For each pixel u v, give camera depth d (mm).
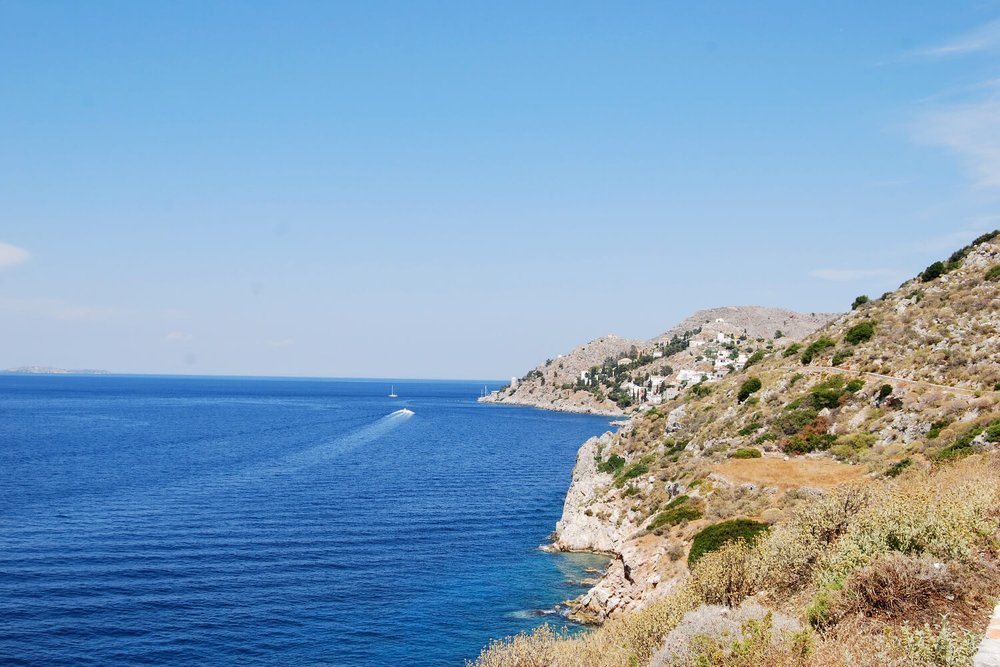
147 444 144875
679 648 15461
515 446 164875
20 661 36406
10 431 164125
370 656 39062
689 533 43250
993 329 56656
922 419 46656
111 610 44406
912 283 78875
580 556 60875
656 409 90125
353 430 198125
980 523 15797
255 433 178875
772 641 13406
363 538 66688
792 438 53812
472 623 44250
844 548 16281
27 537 62125
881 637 11914
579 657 23594
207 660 37844
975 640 10750
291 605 46812
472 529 72188
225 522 71438
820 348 71375
